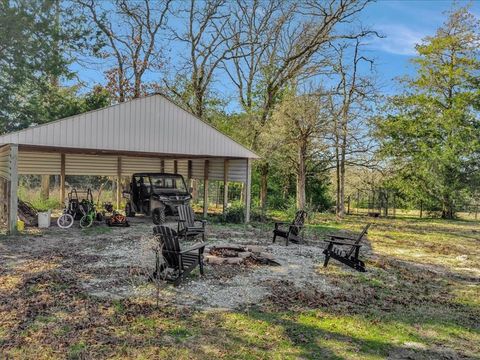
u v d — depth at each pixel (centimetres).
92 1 2188
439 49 2403
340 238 885
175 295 609
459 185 2370
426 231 1705
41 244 999
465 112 2350
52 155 1867
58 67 1756
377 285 726
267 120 2158
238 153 1597
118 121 1345
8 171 1216
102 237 1117
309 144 1947
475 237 1555
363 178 2769
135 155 1858
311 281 727
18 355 400
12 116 1797
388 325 527
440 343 479
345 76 2123
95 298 578
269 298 611
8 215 1185
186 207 1168
